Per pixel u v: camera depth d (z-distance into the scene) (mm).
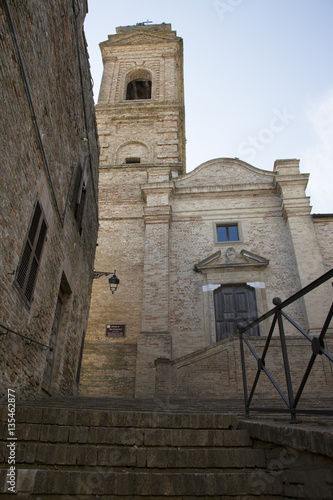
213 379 12320
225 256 18953
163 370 12969
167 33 30469
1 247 5434
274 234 19328
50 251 8250
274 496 3326
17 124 5730
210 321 17406
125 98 27844
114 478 3352
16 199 5891
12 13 5273
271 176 21312
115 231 20375
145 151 24297
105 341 17234
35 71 6484
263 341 12406
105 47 30234
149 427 4293
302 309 16969
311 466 2965
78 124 10484
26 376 7055
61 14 8141
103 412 4320
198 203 20672
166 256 18719
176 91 27406
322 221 19156
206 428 4375
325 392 11469
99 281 18906
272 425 3613
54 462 3615
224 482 3396
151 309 17312
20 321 6547
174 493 3330
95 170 13695
